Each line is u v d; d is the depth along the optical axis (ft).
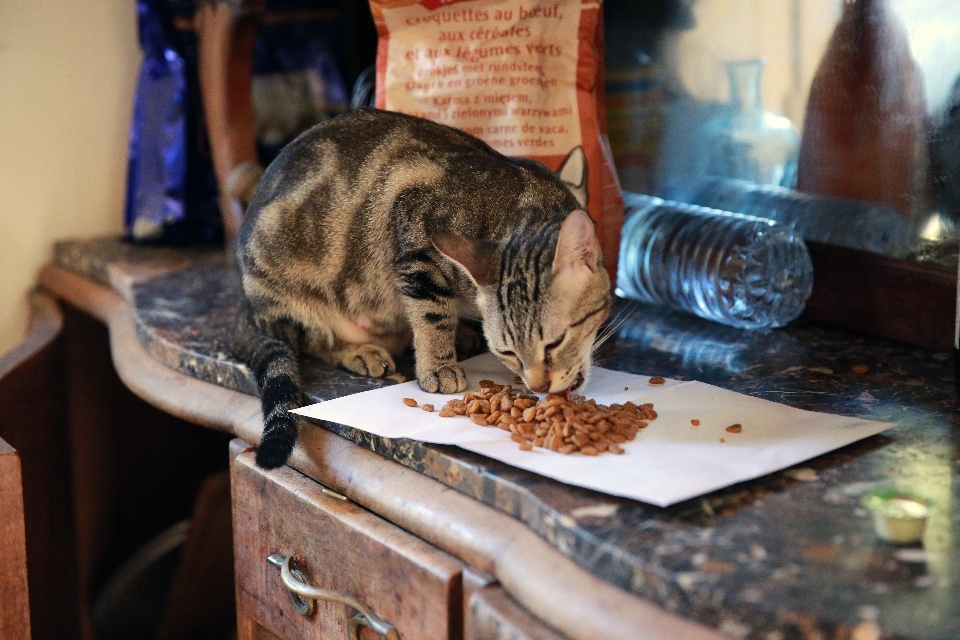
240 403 4.48
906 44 4.68
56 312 6.96
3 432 6.22
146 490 7.54
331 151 4.71
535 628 2.83
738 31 5.47
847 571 2.57
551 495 3.08
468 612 3.12
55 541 6.91
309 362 4.88
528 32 4.83
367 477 3.66
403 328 4.99
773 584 2.51
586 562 2.80
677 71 5.89
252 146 6.64
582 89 4.97
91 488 7.18
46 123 7.27
